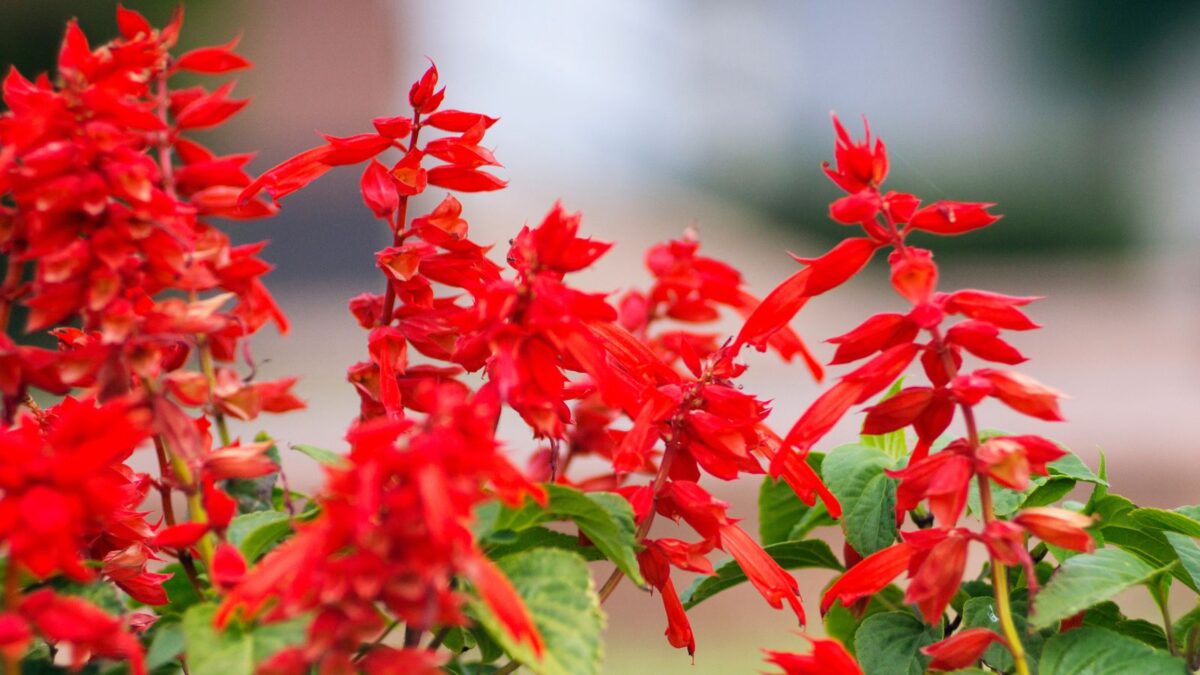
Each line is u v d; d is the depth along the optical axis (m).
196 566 1.12
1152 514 1.13
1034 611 1.07
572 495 1.07
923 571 1.06
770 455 1.12
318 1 9.20
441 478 0.98
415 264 1.11
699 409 1.11
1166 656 1.08
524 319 1.05
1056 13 9.73
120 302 1.03
